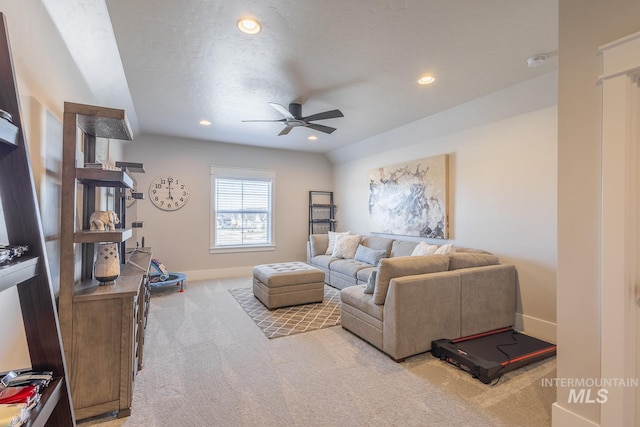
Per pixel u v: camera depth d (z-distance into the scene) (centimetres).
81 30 211
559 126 169
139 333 234
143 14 197
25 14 155
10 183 105
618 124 143
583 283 159
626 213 142
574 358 163
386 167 522
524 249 324
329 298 434
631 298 143
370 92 326
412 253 420
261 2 187
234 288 487
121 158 470
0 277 82
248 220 607
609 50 146
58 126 201
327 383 220
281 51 244
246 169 596
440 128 414
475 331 295
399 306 249
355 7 192
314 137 527
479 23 207
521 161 327
